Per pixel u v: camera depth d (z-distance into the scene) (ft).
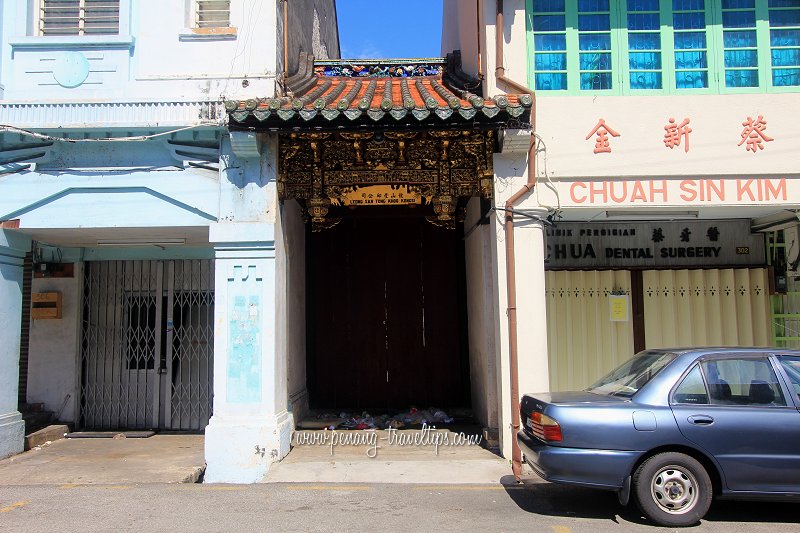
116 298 31.94
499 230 24.27
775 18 25.45
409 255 35.24
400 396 34.42
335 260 35.22
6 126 23.30
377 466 23.35
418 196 26.61
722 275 30.71
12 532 16.22
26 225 24.39
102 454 26.17
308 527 16.67
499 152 24.32
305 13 33.19
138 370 31.65
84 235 26.66
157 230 25.39
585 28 25.43
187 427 31.22
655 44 25.30
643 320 30.58
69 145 24.50
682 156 24.30
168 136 24.18
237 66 24.77
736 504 19.02
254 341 23.72
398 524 16.97
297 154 25.13
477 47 26.84
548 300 30.55
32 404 30.78
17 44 24.82
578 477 16.74
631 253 30.94
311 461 23.99
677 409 16.96
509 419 23.75
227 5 25.41
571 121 24.44
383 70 32.24
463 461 23.98
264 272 23.94
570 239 30.86
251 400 23.53
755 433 16.67
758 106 24.50
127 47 24.89
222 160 24.21
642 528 16.69
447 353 34.58
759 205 24.22
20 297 25.99
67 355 31.09
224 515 17.72
